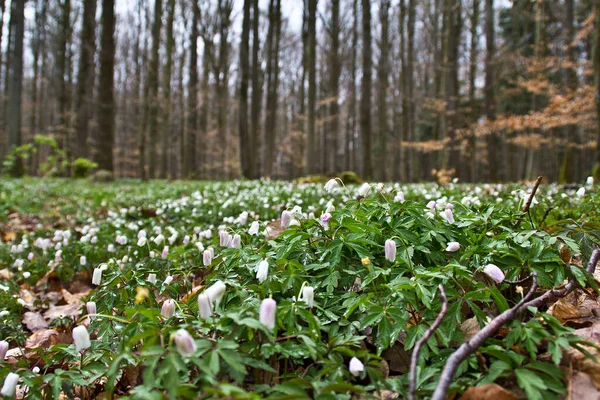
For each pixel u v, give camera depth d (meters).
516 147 38.47
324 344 2.12
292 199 7.86
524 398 1.83
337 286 2.62
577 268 2.34
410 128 40.31
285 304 2.15
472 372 2.04
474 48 27.41
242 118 23.59
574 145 21.38
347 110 46.28
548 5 25.53
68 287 5.19
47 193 13.05
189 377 2.04
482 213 3.31
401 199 3.40
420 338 2.11
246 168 23.62
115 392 2.67
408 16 33.94
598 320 2.46
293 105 52.72
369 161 21.73
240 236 3.35
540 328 1.90
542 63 20.12
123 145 55.28
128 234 5.98
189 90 34.84
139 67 39.41
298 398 1.60
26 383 2.17
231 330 1.97
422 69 42.84
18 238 7.53
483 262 2.63
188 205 7.98
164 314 2.30
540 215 3.84
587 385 1.82
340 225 2.85
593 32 14.59
